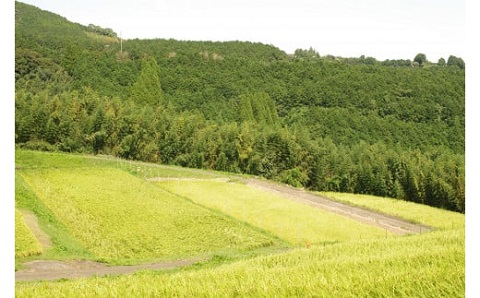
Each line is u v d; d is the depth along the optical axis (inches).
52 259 1247.5
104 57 5762.8
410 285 370.3
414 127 4554.6
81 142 3939.5
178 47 7608.3
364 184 3563.0
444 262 432.5
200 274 502.0
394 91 5098.4
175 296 399.5
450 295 350.9
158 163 4121.6
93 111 4170.8
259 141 4082.2
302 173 3964.1
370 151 3801.7
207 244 1715.1
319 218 2331.4
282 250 1672.0
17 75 4803.2
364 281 387.5
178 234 1824.6
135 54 6451.8
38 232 1517.0
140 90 5447.8
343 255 683.4
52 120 3826.3
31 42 5162.4
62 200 2087.8
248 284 403.5
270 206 2532.0
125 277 517.7
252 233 1916.8
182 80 6067.9
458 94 4704.7
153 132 4192.9
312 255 740.0
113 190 2463.1
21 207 1820.9
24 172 2576.3
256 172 3969.0
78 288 466.0
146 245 1635.1
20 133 3690.9
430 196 3211.1
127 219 1951.3
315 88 5753.0
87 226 1771.7
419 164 3361.2
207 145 4065.0
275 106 5826.8
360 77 5664.4
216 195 2731.3
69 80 5187.0
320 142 4173.2
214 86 6097.4
